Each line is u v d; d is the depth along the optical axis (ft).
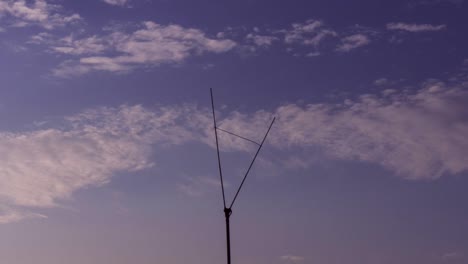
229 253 64.54
